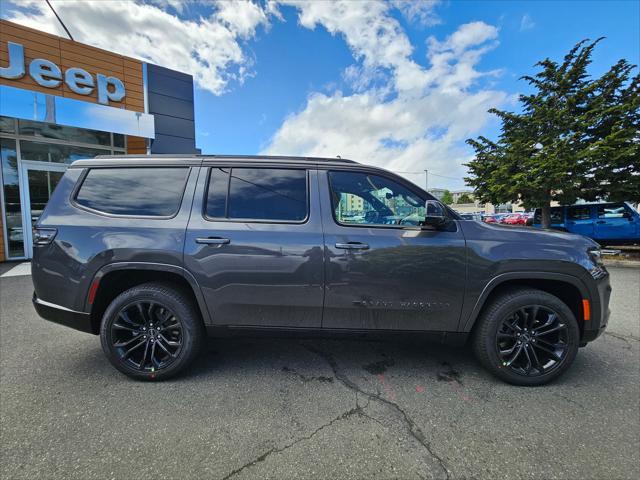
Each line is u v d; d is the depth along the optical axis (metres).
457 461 1.81
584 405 2.34
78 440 1.95
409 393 2.48
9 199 8.02
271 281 2.57
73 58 8.09
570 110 11.43
